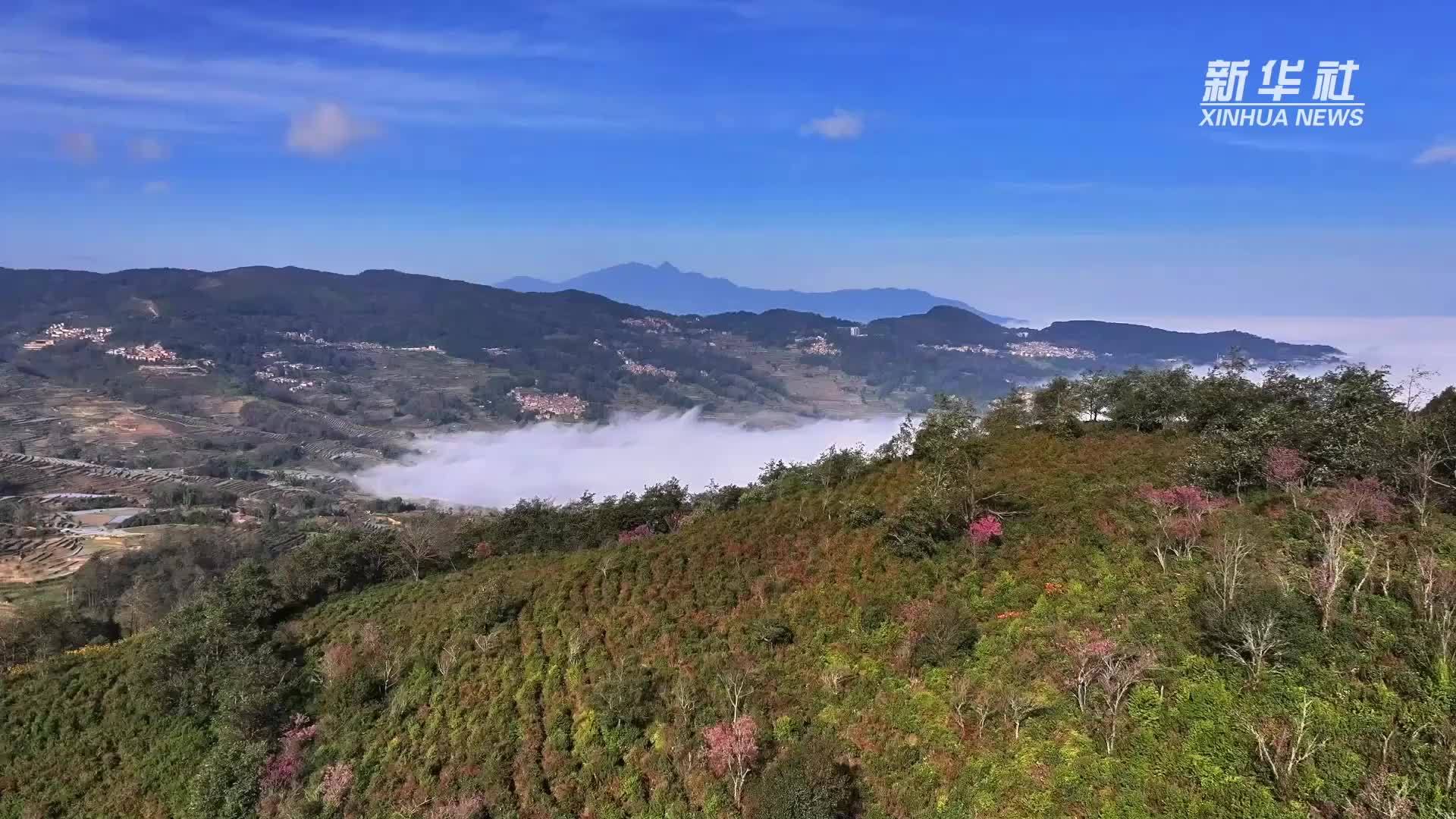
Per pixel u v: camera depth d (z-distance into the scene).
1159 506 30.55
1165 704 20.55
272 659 35.84
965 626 26.69
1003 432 46.25
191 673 35.25
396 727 31.78
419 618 39.84
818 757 22.30
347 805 28.50
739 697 27.23
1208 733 19.17
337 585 48.31
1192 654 21.84
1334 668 19.69
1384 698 18.41
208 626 37.47
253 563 45.16
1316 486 29.83
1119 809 18.09
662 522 59.22
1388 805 15.52
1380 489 27.58
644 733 27.58
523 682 32.47
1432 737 17.05
